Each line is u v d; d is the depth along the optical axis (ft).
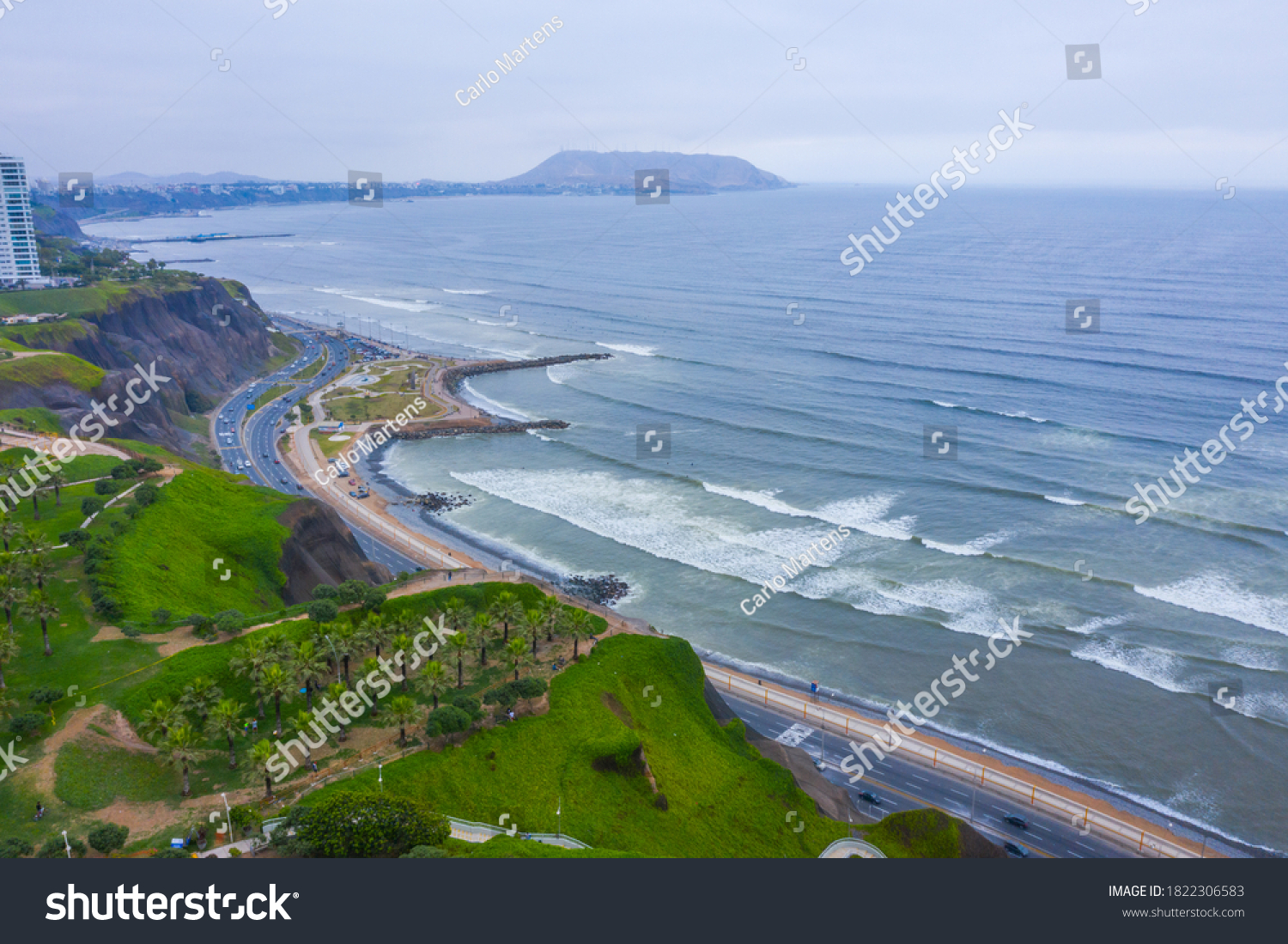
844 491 571.69
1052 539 493.77
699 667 350.84
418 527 542.16
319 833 218.79
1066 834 293.84
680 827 265.75
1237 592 435.12
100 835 219.61
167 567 357.20
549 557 500.33
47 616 297.53
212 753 270.87
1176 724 351.25
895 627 422.82
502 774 270.87
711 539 518.37
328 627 313.32
